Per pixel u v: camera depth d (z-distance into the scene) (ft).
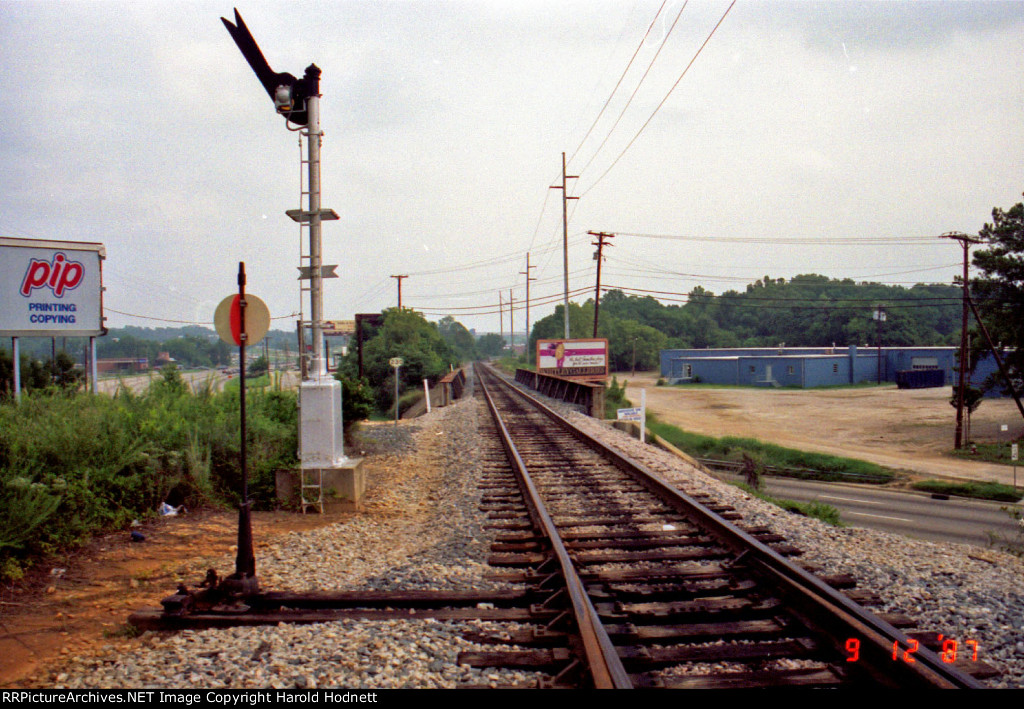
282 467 30.09
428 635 14.70
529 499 29.84
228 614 16.30
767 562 18.85
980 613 16.03
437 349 246.06
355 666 12.96
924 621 15.53
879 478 93.30
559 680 12.50
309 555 22.08
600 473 37.55
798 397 198.39
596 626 14.12
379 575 19.70
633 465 36.52
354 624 15.49
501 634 14.89
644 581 18.57
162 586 19.03
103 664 13.57
